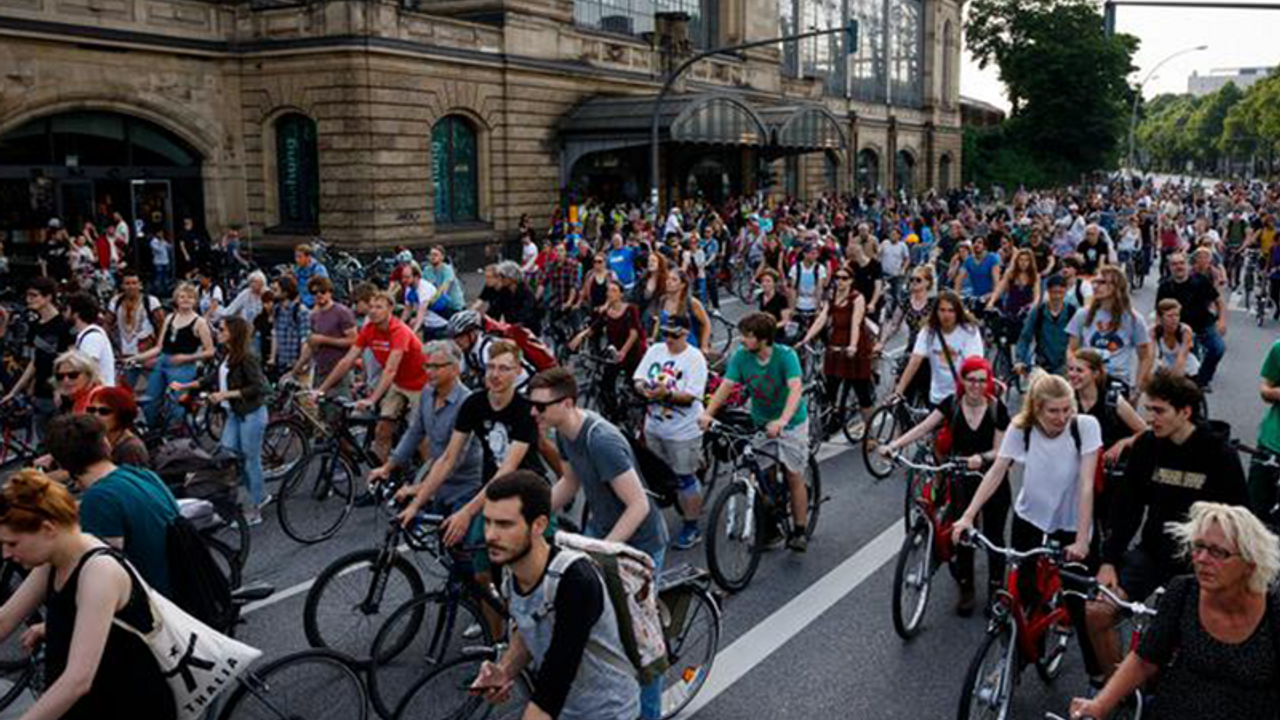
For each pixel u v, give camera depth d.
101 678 3.93
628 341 11.65
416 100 30.16
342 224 29.11
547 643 3.94
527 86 34.03
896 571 6.84
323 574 6.15
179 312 10.39
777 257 22.64
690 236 21.92
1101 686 5.88
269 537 8.98
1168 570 5.59
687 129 34.59
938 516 7.13
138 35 27.16
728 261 27.75
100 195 27.25
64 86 25.83
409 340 9.27
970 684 5.27
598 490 5.32
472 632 6.08
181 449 7.12
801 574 8.11
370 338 9.39
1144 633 4.11
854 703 6.11
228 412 9.27
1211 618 3.87
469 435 6.26
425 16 30.25
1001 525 7.14
